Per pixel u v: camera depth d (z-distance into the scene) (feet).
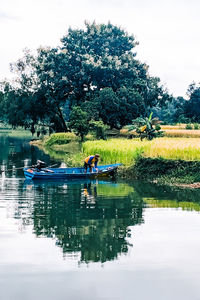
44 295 23.65
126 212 44.88
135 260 29.40
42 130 236.43
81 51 226.58
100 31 242.78
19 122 228.43
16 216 42.80
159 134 128.67
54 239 34.35
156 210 46.21
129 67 234.58
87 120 190.49
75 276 26.37
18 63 222.89
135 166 78.28
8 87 225.76
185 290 24.41
